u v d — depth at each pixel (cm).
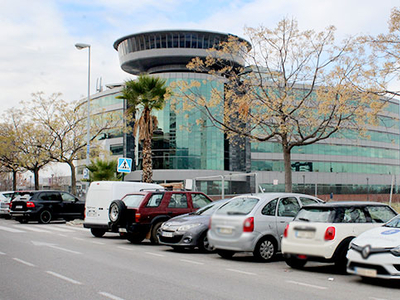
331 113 2030
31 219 2653
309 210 1059
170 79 6850
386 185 8731
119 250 1407
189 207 1666
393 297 756
